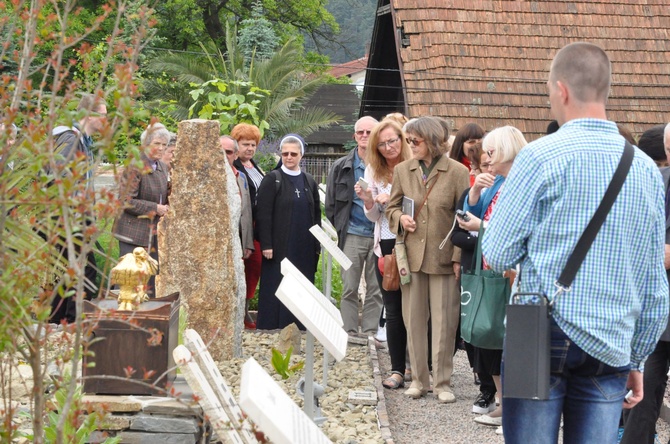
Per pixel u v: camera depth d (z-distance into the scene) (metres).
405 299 7.07
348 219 9.06
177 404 4.61
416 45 17.39
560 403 3.35
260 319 9.32
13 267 2.99
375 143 7.64
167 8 35.31
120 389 4.69
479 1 18.06
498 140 5.57
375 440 5.82
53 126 2.94
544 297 3.24
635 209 3.27
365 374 7.57
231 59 21.48
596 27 18.19
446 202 6.83
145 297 4.90
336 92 39.12
